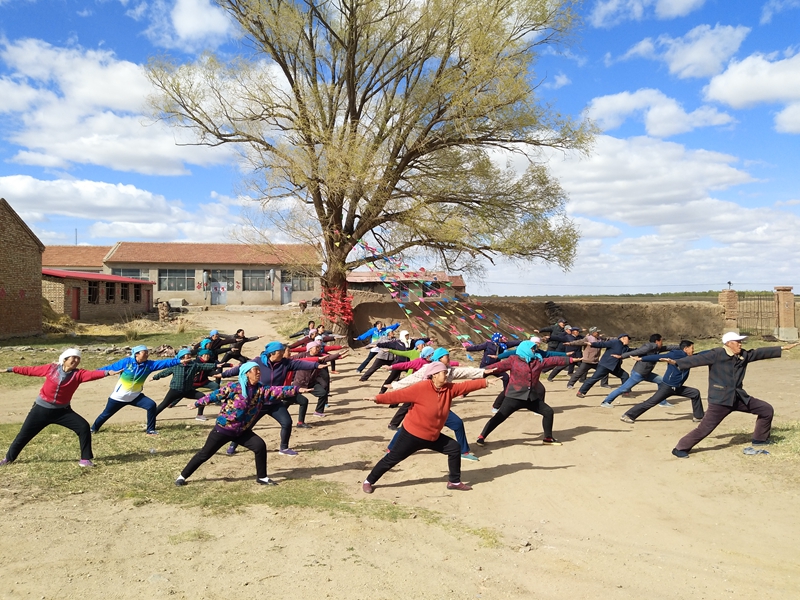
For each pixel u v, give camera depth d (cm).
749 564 493
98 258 4853
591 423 1070
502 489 725
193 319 3578
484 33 1727
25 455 798
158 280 4581
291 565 479
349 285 3534
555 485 731
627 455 848
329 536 545
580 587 457
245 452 893
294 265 2141
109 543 507
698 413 1044
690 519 604
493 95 1734
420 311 2261
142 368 977
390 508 640
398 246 1988
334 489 719
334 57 2069
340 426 1080
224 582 445
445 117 1856
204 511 602
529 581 468
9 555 470
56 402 737
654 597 439
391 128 1902
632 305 2417
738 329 2538
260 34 1925
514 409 922
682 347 1034
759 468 732
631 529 585
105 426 1048
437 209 1925
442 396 703
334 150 1791
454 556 516
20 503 594
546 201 2006
